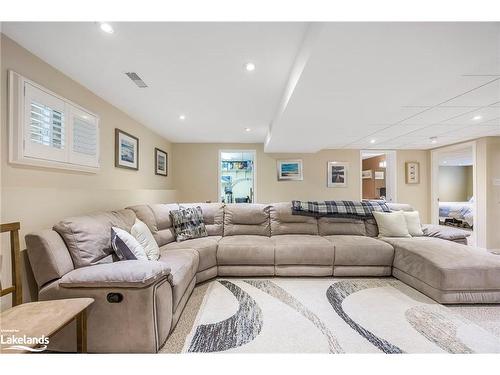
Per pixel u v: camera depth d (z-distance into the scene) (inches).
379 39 53.7
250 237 124.2
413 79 74.1
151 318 57.5
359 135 154.7
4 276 57.9
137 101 112.3
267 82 93.2
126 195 120.6
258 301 85.9
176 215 119.3
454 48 57.4
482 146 165.6
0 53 62.5
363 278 108.5
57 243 62.6
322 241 115.0
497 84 81.9
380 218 132.3
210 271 106.4
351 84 77.2
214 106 119.8
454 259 88.2
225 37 64.8
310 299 87.5
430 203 210.8
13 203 61.9
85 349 53.3
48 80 78.0
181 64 79.5
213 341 63.5
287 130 137.7
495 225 163.6
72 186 89.3
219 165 208.1
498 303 83.7
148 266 60.6
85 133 94.1
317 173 212.5
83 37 64.7
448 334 66.9
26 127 67.7
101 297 57.2
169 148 201.3
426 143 187.3
